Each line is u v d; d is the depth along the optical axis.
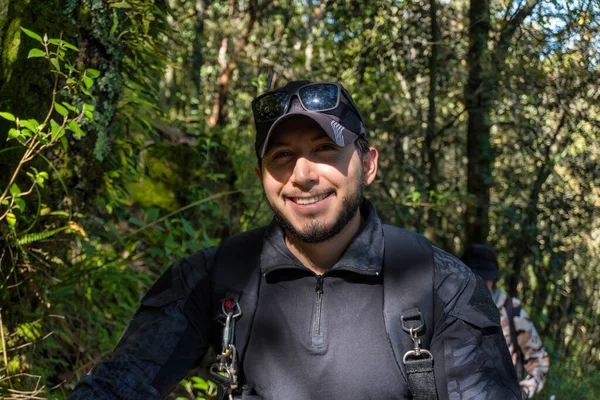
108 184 2.91
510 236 8.87
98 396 1.45
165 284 1.56
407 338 1.42
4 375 2.40
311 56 8.55
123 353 1.49
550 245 8.70
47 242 2.55
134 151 3.39
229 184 5.60
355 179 1.47
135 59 2.78
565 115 7.53
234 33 10.94
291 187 1.45
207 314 1.54
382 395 1.41
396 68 7.67
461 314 1.43
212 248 1.59
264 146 1.44
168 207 4.91
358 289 1.47
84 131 2.58
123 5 2.48
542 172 8.16
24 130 2.09
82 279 3.05
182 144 5.32
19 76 2.47
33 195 2.47
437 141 8.68
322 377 1.42
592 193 8.33
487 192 7.41
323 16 7.92
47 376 2.79
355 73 7.50
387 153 8.12
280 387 1.43
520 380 3.74
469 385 1.38
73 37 2.53
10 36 2.51
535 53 6.91
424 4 7.66
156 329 1.51
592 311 10.38
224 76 9.54
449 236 9.08
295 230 1.46
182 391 3.70
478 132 7.43
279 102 1.47
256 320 1.48
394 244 1.50
